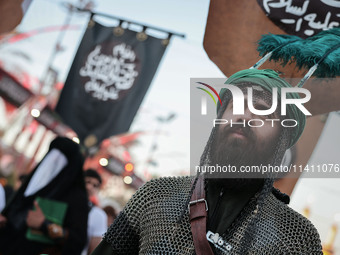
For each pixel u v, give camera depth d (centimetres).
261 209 130
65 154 385
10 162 1321
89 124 634
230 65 256
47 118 1170
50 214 371
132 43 643
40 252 363
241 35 255
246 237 129
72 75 643
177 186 144
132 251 151
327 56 156
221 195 136
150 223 141
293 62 160
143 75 636
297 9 257
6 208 368
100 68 642
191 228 133
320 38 162
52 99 1262
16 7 381
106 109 636
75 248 371
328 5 257
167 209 140
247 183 133
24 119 1323
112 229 151
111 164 1112
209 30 258
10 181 1258
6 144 1334
